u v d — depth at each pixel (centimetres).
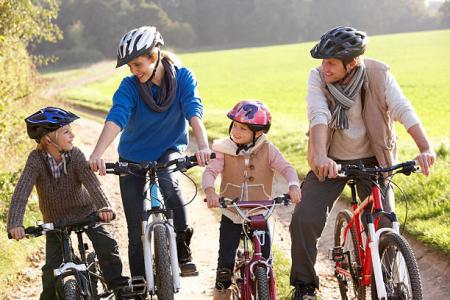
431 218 865
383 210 557
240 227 584
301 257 573
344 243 620
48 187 556
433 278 721
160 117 607
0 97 1395
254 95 4512
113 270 590
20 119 1410
